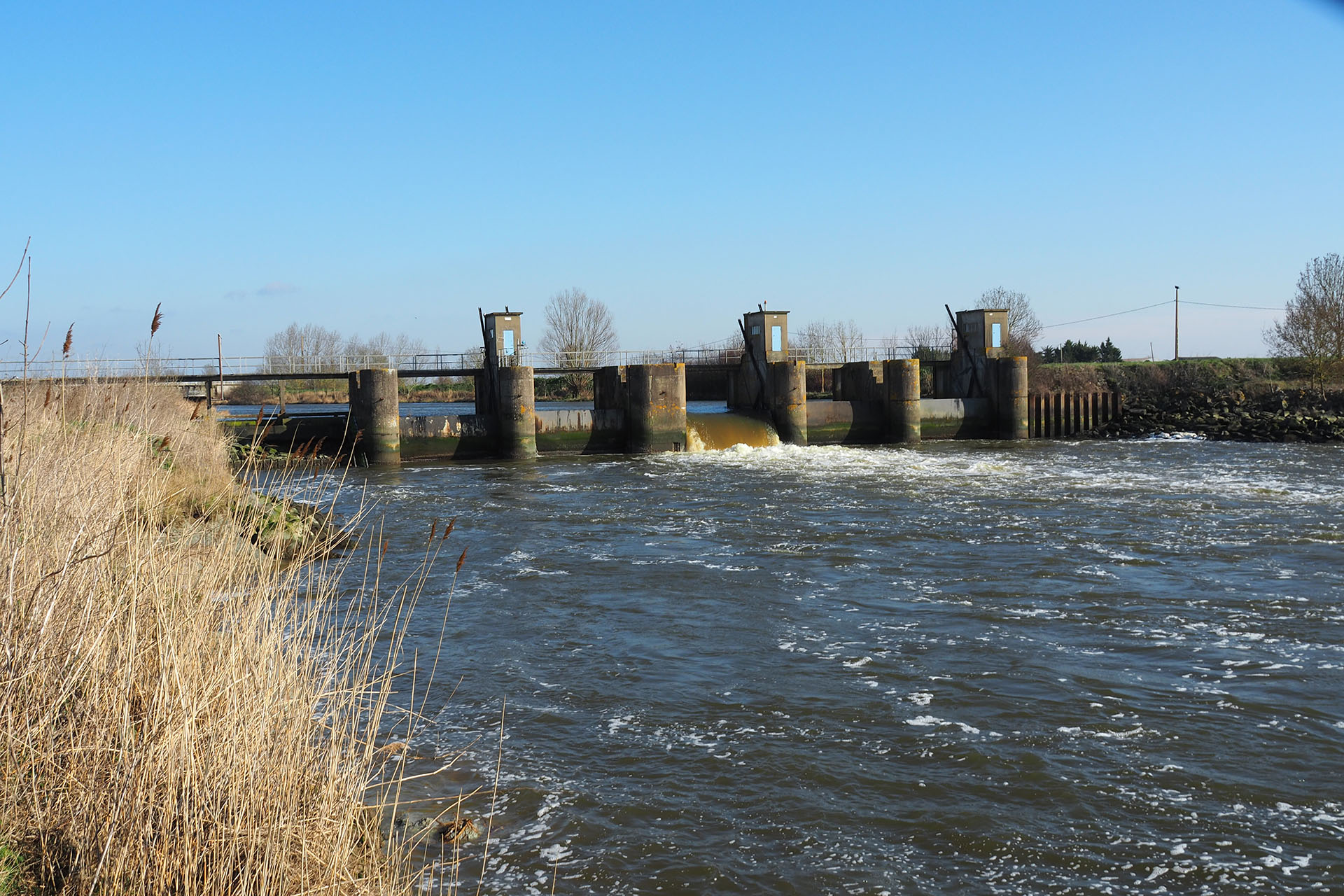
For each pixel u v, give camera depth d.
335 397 79.38
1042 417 56.44
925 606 16.45
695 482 34.66
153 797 5.84
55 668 6.84
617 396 48.81
